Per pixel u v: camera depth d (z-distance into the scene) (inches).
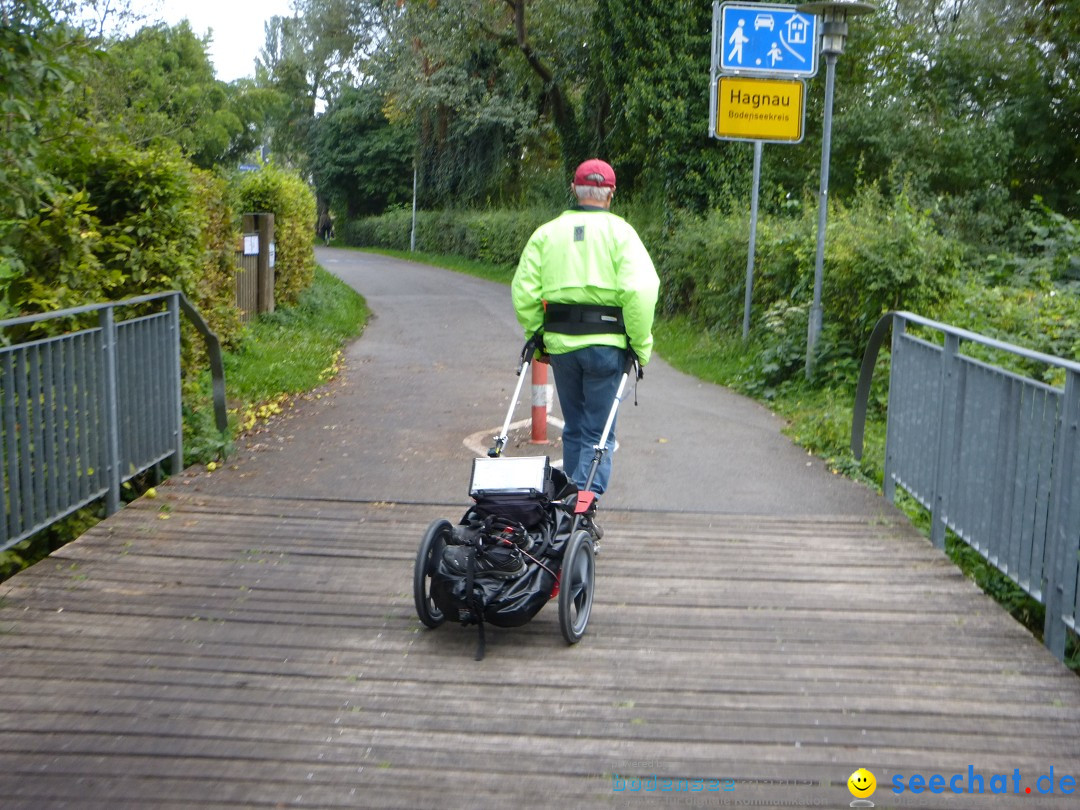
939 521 242.5
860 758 146.3
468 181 1646.2
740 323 570.3
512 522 182.9
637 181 887.1
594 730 153.9
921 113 901.2
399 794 135.8
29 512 216.1
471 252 1553.9
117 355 257.3
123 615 194.1
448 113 1628.9
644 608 202.8
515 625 181.8
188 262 345.4
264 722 154.8
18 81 251.3
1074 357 351.9
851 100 882.8
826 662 178.7
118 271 299.9
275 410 395.5
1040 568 191.5
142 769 140.8
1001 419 208.8
